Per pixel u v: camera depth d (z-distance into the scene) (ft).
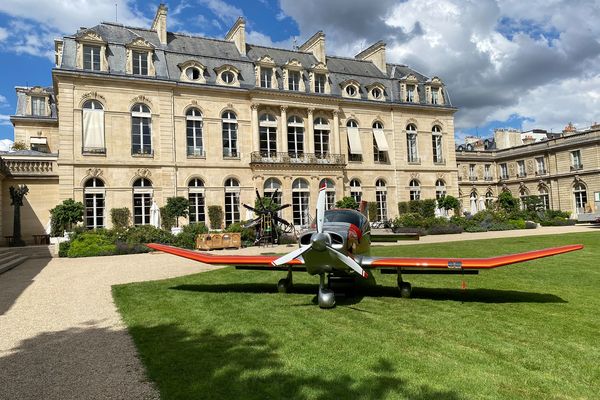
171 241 74.33
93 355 18.08
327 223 29.76
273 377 15.17
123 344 19.52
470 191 178.29
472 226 104.78
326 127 115.65
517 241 68.80
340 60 130.62
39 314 25.63
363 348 18.08
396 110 126.31
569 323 21.40
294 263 28.71
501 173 183.21
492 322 21.77
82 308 27.17
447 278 36.27
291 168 106.01
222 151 101.50
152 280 38.52
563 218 126.11
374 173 121.60
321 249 24.77
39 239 86.69
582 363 16.08
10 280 39.81
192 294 31.04
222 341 19.49
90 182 88.07
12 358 17.87
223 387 14.44
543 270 38.70
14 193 78.59
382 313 24.21
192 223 91.09
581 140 146.20
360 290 31.58
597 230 90.99
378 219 121.39
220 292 31.78
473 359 16.62
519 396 13.44
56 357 17.90
